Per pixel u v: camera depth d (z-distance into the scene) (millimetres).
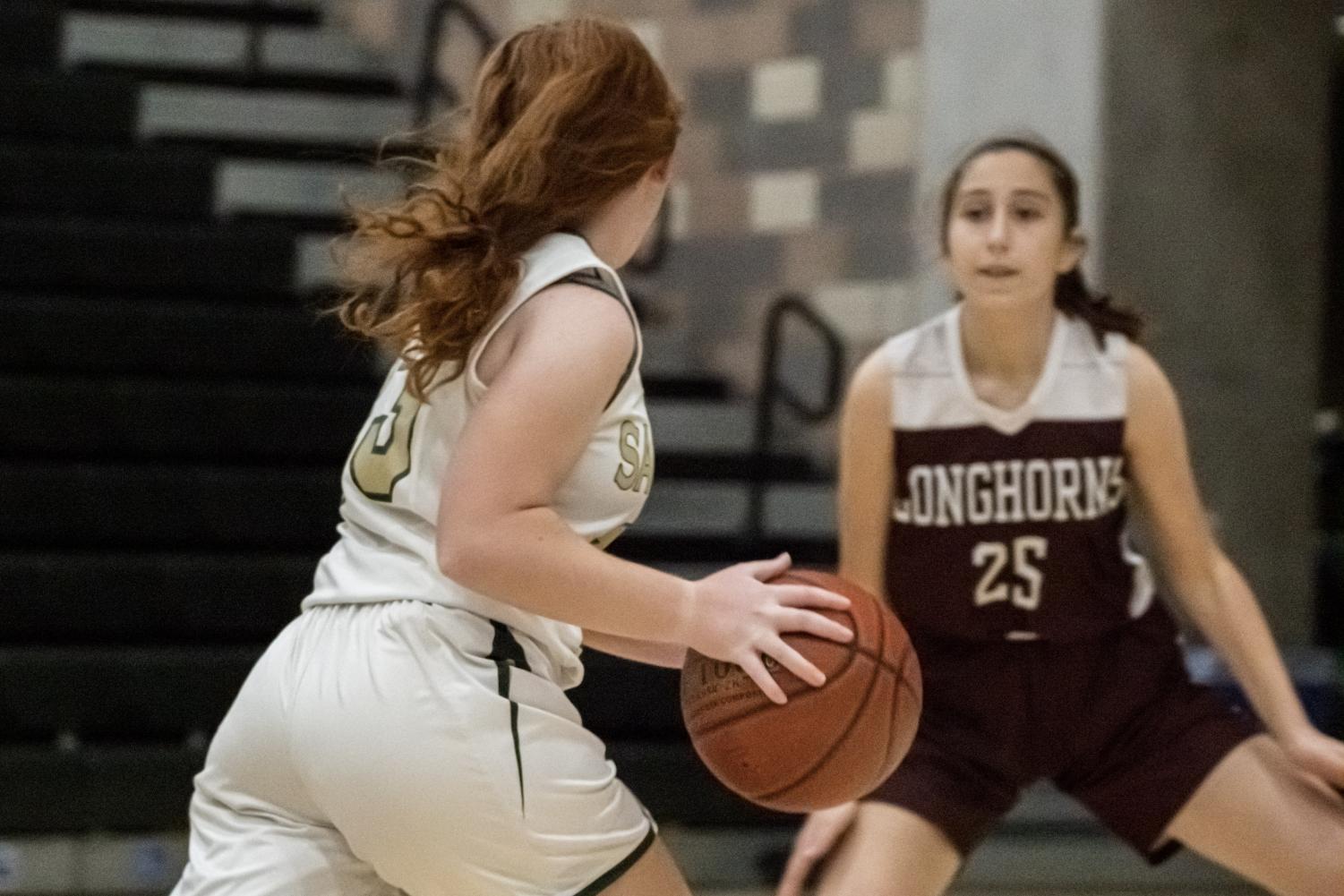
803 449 10438
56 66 11227
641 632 3139
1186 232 8797
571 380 3068
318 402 9320
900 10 9969
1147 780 4613
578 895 3203
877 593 4746
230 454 9242
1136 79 8719
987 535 4629
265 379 9609
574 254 3229
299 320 9641
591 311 3143
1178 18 8750
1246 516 8961
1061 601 4652
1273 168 8898
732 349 10875
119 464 9133
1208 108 8805
